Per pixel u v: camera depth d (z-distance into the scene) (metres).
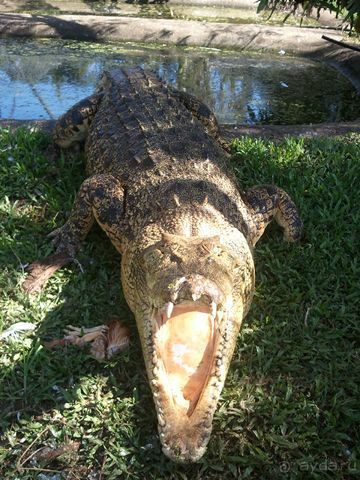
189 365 1.08
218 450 1.09
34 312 1.38
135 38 3.75
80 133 2.04
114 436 1.11
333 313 1.41
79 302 1.42
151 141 1.66
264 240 1.69
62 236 1.62
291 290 1.48
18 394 1.19
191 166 1.57
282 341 1.33
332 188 1.84
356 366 1.26
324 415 1.16
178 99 2.11
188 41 3.73
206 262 1.05
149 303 1.14
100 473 1.06
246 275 1.25
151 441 1.10
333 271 1.53
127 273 1.31
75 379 1.23
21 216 1.71
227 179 1.63
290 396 1.20
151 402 1.18
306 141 2.15
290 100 2.89
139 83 2.09
